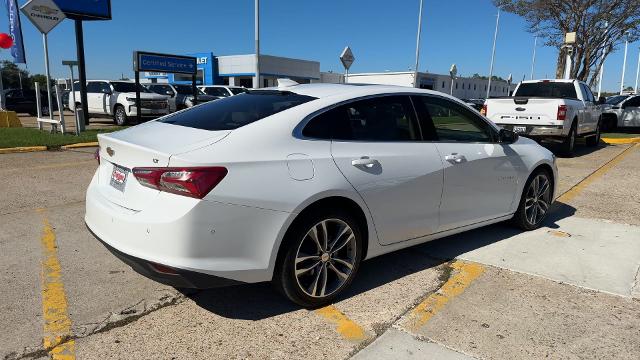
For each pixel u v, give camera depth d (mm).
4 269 4070
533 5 20000
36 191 6773
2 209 5859
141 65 16531
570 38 17641
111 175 3465
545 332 3178
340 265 3592
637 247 4812
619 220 5793
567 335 3145
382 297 3668
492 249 4715
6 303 3467
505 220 5168
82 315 3324
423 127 4117
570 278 4035
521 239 5027
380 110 3867
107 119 22938
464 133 4523
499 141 4781
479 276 4066
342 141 3520
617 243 4926
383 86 4145
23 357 2836
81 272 4031
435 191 4051
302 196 3150
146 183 3000
